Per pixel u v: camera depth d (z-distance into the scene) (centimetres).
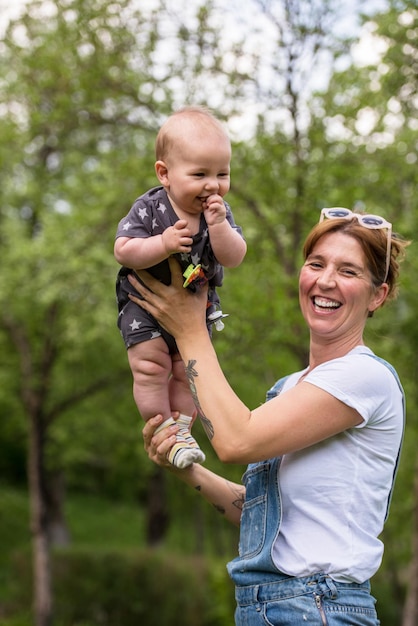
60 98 1034
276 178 917
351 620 223
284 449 228
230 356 988
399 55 880
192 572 1334
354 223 245
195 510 1848
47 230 1163
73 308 1227
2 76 1131
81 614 1397
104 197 1103
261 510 239
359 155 942
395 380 239
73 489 2789
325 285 239
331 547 226
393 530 1177
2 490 2541
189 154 241
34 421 1332
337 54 856
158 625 1345
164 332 261
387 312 979
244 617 239
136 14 910
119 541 2256
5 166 1242
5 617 1418
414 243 902
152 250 239
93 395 1489
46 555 1309
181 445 260
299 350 952
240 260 252
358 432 233
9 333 1380
